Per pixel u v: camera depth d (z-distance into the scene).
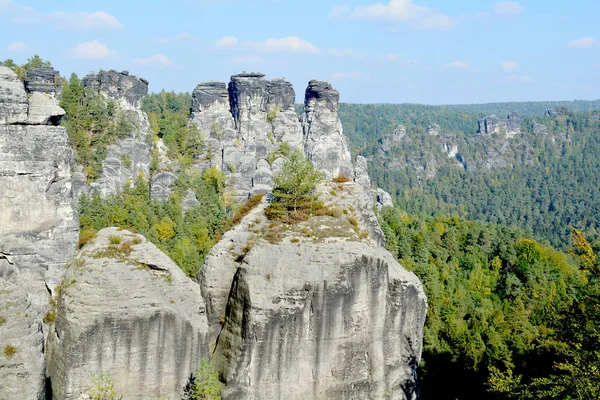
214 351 42.12
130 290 37.12
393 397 43.72
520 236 165.12
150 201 126.56
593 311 41.28
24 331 31.48
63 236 52.38
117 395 36.47
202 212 125.25
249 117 174.75
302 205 45.47
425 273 97.44
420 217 193.12
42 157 51.41
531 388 43.03
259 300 39.91
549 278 118.31
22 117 50.78
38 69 126.38
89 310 36.03
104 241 39.34
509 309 93.94
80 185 120.50
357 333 42.03
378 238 50.62
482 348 69.50
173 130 162.38
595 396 36.09
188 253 90.56
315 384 40.94
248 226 45.38
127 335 36.50
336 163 178.12
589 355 39.38
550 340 61.31
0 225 50.31
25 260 49.81
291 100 183.00
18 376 31.00
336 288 40.97
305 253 41.56
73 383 35.44
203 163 158.88
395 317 44.28
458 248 138.38
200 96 175.62
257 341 39.66
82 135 130.38
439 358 71.31
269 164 165.88
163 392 37.56
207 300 44.19
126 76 161.88
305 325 40.50
